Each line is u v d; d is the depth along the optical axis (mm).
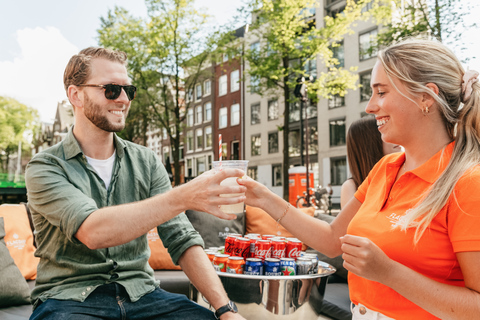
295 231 1672
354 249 1097
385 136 1373
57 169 1626
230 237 2342
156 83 18672
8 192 15688
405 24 11516
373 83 1360
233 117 27359
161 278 3014
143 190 1874
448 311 1063
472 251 1067
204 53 18516
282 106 24359
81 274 1601
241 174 1345
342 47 21484
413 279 1092
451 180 1151
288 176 14656
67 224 1438
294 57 14617
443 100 1244
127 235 1361
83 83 1674
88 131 1748
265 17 14508
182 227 1793
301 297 1994
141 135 21531
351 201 1713
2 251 2408
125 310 1559
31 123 36688
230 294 2025
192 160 30203
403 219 1272
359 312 1425
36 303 1601
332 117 21953
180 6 17516
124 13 18094
